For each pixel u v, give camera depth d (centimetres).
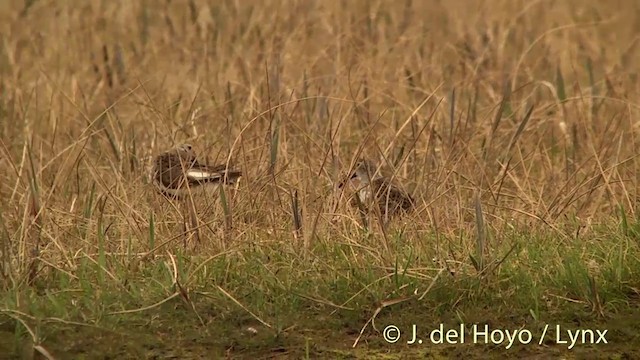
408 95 2517
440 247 1672
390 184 1809
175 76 2655
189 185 1884
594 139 2227
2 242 1631
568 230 1783
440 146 2127
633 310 1499
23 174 1994
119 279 1580
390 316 1499
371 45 2695
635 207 1848
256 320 1486
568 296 1536
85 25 3030
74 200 1847
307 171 1906
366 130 2212
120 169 1950
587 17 3272
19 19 3052
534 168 2173
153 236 1683
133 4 3209
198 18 3116
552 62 2864
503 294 1541
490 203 1891
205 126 2258
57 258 1664
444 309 1515
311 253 1653
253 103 2314
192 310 1495
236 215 1800
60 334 1434
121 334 1437
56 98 2455
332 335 1457
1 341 1420
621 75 2670
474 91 2547
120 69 2642
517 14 3019
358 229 1750
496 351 1422
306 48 2773
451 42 2962
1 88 2588
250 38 2855
